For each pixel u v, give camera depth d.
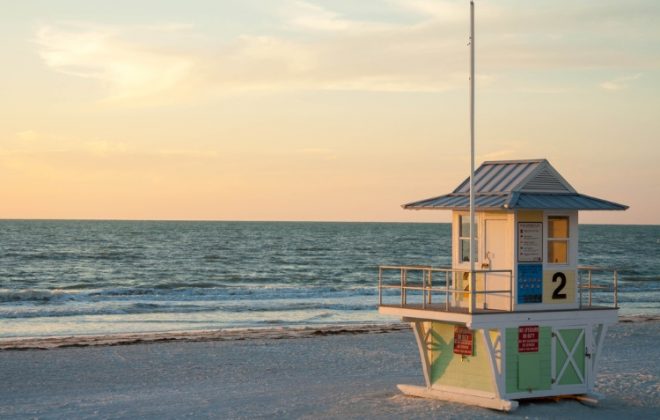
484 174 18.27
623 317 42.56
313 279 75.06
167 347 29.25
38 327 36.44
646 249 135.12
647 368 24.61
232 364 25.66
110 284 66.12
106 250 107.88
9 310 41.94
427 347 18.00
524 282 16.56
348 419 16.38
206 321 39.47
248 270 84.06
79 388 21.56
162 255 101.31
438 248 130.38
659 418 16.80
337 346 29.84
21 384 22.11
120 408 18.36
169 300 49.62
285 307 46.03
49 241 127.25
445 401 17.41
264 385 21.83
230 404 18.62
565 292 17.12
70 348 28.97
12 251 101.94
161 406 18.55
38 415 17.66
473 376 17.00
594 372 17.50
